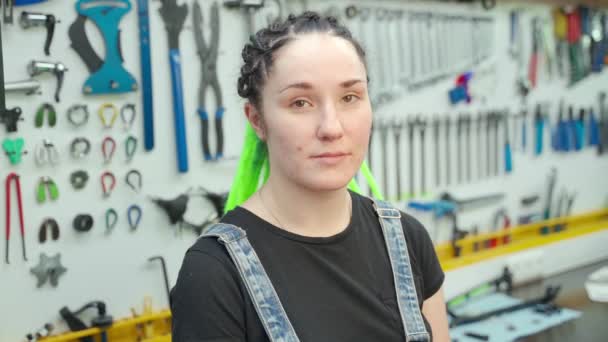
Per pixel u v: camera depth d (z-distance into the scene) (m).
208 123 1.81
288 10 1.92
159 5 1.69
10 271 1.55
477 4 2.36
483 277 2.36
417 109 2.25
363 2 2.07
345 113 0.76
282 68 0.75
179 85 1.73
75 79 1.59
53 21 1.53
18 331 1.57
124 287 1.72
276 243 0.78
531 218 2.61
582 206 2.84
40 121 1.55
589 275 2.57
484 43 2.40
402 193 2.25
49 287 1.61
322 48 0.74
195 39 1.76
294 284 0.76
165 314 1.74
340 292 0.77
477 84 2.40
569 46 2.65
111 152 1.66
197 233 1.81
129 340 1.73
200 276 0.73
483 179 2.47
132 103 1.68
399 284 0.83
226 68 1.83
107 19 1.61
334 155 0.74
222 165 1.84
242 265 0.74
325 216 0.80
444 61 2.30
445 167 2.36
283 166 0.76
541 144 2.61
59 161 1.59
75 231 1.63
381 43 2.13
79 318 1.66
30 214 1.57
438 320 0.93
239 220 0.80
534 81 2.56
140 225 1.73
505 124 2.50
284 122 0.75
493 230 2.51
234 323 0.72
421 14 2.22
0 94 1.48
